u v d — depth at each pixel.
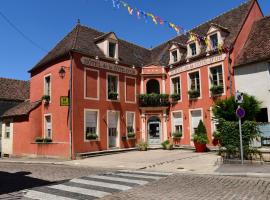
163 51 27.45
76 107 20.02
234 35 20.16
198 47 22.03
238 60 19.44
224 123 14.49
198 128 20.27
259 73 18.09
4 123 25.39
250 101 14.84
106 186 9.13
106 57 22.28
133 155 19.47
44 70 22.77
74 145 19.47
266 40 18.94
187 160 15.59
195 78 22.31
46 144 21.03
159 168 13.41
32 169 14.55
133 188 8.76
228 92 19.58
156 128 24.36
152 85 25.66
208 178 10.31
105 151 20.77
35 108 22.30
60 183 9.91
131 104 23.92
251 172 10.79
